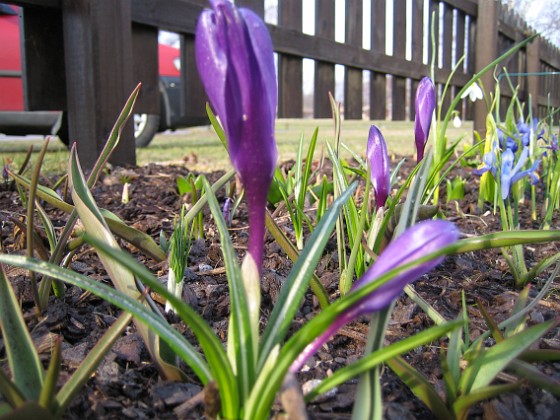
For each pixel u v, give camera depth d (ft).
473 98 1.39
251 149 0.39
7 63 3.51
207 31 0.37
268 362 0.39
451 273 0.94
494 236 0.50
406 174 2.18
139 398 0.55
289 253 0.70
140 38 2.20
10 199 1.48
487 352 0.50
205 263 0.98
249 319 0.41
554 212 1.44
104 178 1.87
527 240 0.49
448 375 0.49
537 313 0.74
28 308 0.73
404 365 0.50
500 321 0.73
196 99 2.46
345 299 0.35
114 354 0.62
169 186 1.73
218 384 0.40
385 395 0.56
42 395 0.41
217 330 0.70
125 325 0.47
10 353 0.46
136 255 0.99
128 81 2.07
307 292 0.82
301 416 0.38
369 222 0.88
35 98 2.04
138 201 1.52
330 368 0.61
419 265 0.36
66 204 0.81
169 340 0.44
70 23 1.97
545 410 0.52
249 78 0.37
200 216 1.09
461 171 2.20
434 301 0.80
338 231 0.81
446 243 0.36
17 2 1.91
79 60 1.97
